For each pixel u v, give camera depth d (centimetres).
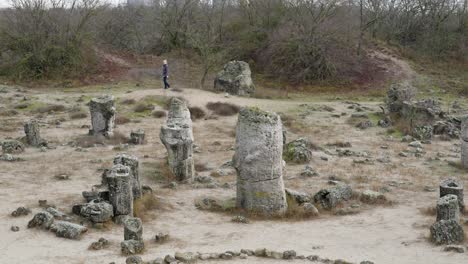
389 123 3209
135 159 1667
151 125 3053
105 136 2673
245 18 5538
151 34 5828
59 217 1450
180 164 2005
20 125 2988
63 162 2197
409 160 2473
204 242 1366
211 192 1881
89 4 5100
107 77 4475
